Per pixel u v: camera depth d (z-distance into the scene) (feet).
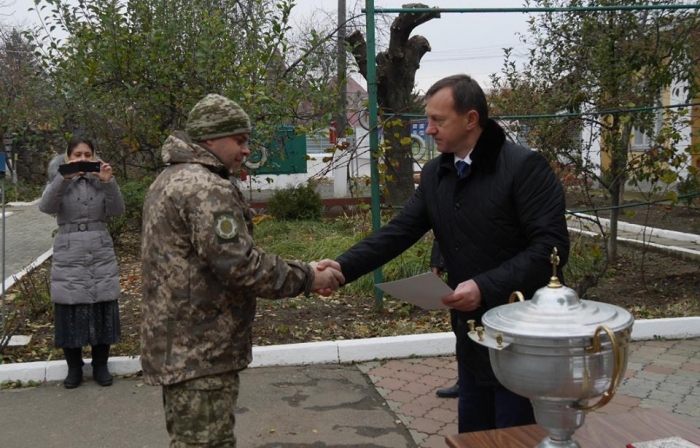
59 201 16.14
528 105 26.99
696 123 25.76
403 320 21.59
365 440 13.88
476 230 9.25
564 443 6.69
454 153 9.50
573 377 6.10
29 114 31.09
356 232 32.50
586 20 27.14
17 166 72.18
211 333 8.52
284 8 24.94
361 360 18.60
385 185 22.12
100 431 14.39
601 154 26.40
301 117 25.71
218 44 24.84
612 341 5.87
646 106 24.66
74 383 16.75
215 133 8.88
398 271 24.40
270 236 35.73
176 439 8.64
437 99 9.07
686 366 17.93
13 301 24.09
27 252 37.52
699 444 7.32
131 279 28.55
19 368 17.16
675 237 37.35
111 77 25.58
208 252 8.20
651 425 7.80
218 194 8.36
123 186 33.60
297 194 43.09
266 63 24.97
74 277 16.08
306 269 8.97
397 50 37.65
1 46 58.18
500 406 9.27
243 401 15.87
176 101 25.70
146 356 8.57
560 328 6.09
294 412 15.25
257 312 22.29
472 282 8.60
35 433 14.33
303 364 18.34
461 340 9.64
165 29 24.95
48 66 26.58
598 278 23.43
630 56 25.30
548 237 8.70
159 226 8.50
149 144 27.48
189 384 8.47
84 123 29.09
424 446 13.61
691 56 25.46
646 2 25.63
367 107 22.68
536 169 8.93
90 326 16.34
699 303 23.03
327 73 26.16
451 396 16.02
